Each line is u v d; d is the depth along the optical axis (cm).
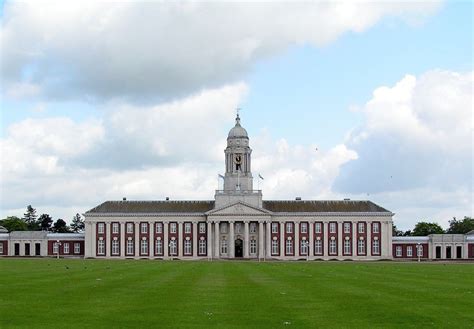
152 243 19575
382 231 19488
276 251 19438
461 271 9162
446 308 4153
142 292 5112
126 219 19650
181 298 4672
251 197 19662
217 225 19388
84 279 6669
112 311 3962
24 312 3916
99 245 19625
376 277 7438
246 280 6675
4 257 18375
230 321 3606
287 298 4722
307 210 19625
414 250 19988
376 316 3806
